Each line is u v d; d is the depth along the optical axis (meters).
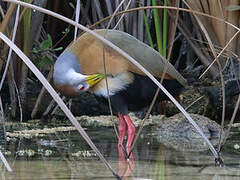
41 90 12.59
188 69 14.28
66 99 13.31
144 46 10.73
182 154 9.03
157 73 10.61
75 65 10.66
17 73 12.65
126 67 10.54
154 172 7.59
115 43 10.57
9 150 9.29
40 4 12.68
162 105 13.05
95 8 14.07
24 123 12.25
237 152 9.18
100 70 10.57
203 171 7.64
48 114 12.98
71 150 9.34
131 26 13.70
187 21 14.31
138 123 12.57
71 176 7.30
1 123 11.89
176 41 15.03
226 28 13.22
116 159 8.63
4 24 9.66
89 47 10.59
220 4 13.14
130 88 10.62
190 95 13.11
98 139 10.55
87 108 13.36
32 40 12.69
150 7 8.19
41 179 7.09
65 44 15.29
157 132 11.49
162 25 13.81
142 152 9.26
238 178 7.20
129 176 7.32
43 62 12.98
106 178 7.19
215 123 11.38
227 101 12.88
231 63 13.09
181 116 11.63
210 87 13.07
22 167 7.88
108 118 13.05
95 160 8.50
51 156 8.78
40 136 10.84
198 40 13.36
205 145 10.02
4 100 13.24
